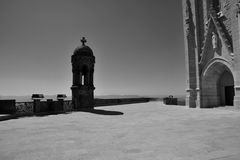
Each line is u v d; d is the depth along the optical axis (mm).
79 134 8211
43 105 19688
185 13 24938
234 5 17641
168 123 10844
